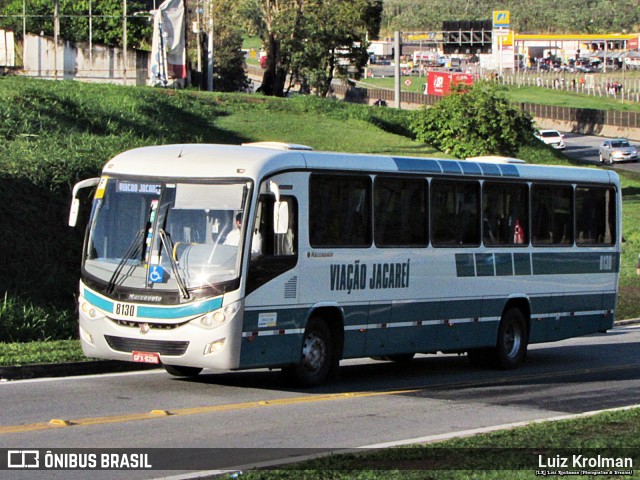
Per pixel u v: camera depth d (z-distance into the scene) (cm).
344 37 9462
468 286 2400
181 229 1884
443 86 12769
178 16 7575
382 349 2192
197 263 1858
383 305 2183
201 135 5544
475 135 5997
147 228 1897
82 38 9212
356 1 9712
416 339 2273
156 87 6775
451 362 2698
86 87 5800
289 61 9388
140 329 1861
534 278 2592
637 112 12925
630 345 3188
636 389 2159
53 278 2817
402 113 7694
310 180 2016
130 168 1950
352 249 2103
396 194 2222
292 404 1823
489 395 2038
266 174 1906
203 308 1836
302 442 1480
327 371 2070
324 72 9381
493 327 2481
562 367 2598
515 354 2545
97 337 1902
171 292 1848
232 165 1898
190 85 7975
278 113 6831
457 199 2381
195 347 1834
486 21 10956
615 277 2855
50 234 2939
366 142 6259
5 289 2669
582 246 2742
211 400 1834
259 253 1894
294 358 1981
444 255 2336
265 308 1903
